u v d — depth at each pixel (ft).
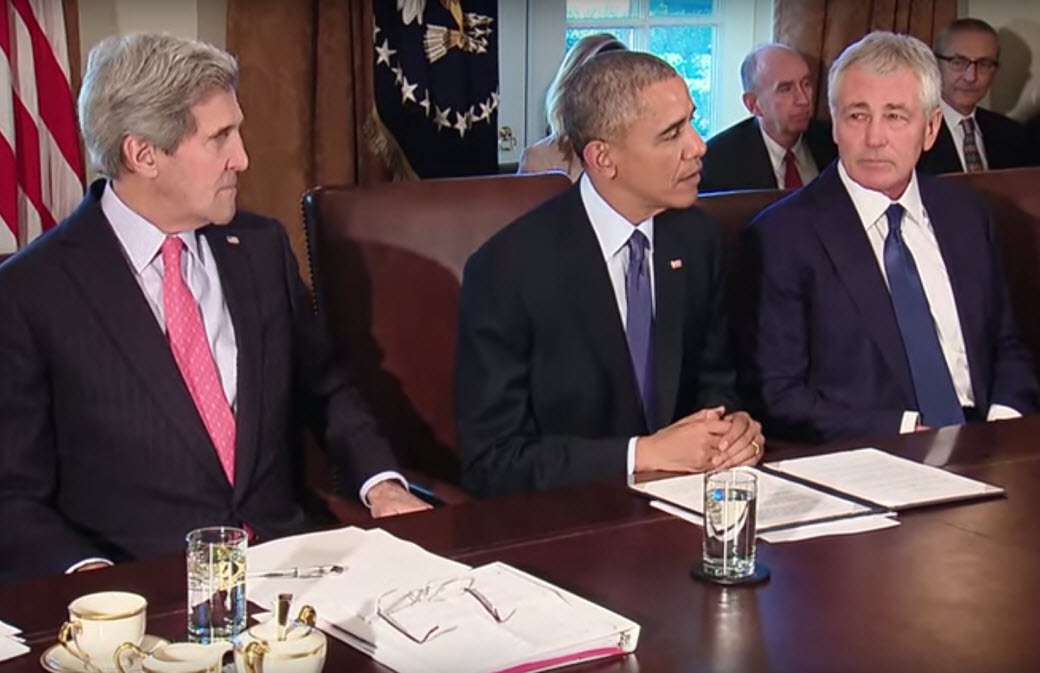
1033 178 10.35
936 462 7.11
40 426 6.96
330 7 11.76
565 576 5.59
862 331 8.86
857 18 14.34
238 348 7.33
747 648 4.97
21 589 5.46
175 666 4.43
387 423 8.44
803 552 5.84
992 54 14.46
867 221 9.00
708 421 7.11
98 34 11.30
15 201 10.53
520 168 12.48
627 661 4.86
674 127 7.68
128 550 7.05
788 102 13.20
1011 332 9.45
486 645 4.87
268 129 11.64
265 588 5.40
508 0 13.52
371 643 4.92
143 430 7.04
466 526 6.16
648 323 8.10
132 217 7.15
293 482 7.73
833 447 7.39
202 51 7.00
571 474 7.36
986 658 4.91
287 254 7.76
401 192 8.57
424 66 12.24
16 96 10.53
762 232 9.06
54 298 6.95
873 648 4.97
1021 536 6.05
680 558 5.78
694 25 14.93
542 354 7.95
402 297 8.47
